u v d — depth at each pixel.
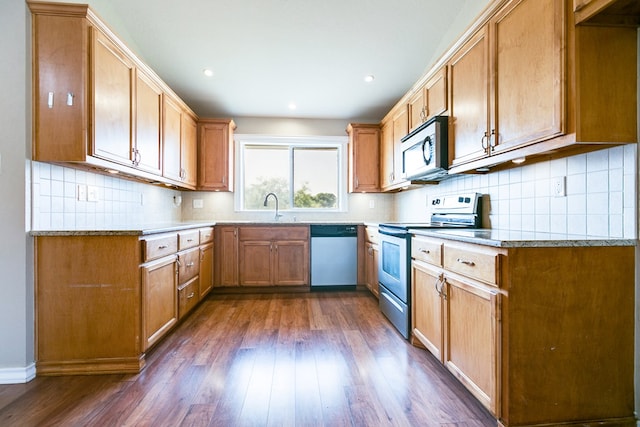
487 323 1.41
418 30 2.79
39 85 1.83
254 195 4.35
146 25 2.67
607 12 1.25
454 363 1.69
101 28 1.95
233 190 4.16
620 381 1.36
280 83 3.47
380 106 3.98
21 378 1.77
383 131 3.95
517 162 1.88
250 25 2.68
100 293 1.87
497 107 1.75
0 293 1.77
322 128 4.32
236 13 2.56
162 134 2.84
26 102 1.80
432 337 1.94
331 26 2.71
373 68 3.24
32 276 1.82
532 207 1.89
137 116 2.39
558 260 1.33
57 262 1.85
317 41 2.87
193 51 2.96
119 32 2.61
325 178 4.45
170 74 3.28
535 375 1.32
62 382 1.77
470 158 2.00
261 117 4.23
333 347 2.22
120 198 2.73
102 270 1.88
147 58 3.03
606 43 1.32
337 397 1.62
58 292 1.85
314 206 4.43
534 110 1.49
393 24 2.71
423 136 2.50
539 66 1.46
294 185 4.40
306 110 4.07
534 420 1.33
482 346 1.45
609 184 1.44
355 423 1.42
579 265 1.34
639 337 1.37
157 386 1.72
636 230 1.34
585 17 1.28
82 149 1.84
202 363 1.99
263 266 3.72
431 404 1.56
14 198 1.78
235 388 1.70
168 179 3.01
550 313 1.32
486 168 2.17
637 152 1.33
